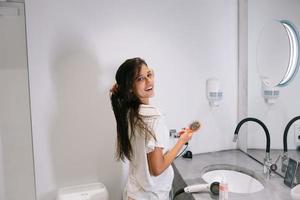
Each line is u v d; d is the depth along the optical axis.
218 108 1.96
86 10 1.63
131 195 1.40
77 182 1.75
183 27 1.82
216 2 1.86
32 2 1.55
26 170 1.67
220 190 1.24
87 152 1.75
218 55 1.91
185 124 1.90
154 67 1.80
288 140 1.42
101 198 1.63
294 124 1.38
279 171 1.49
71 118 1.69
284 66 1.47
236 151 2.00
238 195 1.27
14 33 1.55
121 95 1.31
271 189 1.32
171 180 1.45
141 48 1.75
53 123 1.67
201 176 1.57
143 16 1.73
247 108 1.84
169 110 1.86
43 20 1.58
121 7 1.69
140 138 1.26
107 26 1.68
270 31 1.58
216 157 1.88
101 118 1.74
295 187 1.14
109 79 1.72
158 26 1.77
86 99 1.70
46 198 1.72
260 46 1.68
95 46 1.67
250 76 1.80
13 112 1.61
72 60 1.65
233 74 1.96
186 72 1.86
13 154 1.65
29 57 1.58
